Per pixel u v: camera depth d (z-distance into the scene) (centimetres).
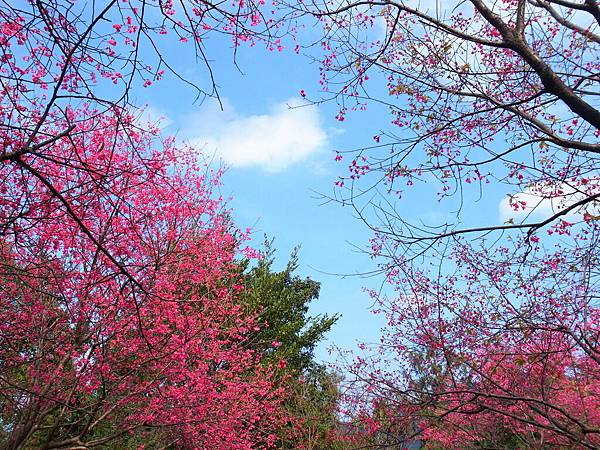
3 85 474
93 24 400
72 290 941
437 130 629
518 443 1073
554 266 717
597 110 538
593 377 816
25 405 963
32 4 442
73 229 841
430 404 632
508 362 770
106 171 502
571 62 644
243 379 1428
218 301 1211
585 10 582
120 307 987
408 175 665
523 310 727
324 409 1669
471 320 738
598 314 700
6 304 902
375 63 645
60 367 971
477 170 650
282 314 2239
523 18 586
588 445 528
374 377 1164
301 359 2233
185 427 1184
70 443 985
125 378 1059
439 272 713
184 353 1068
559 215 552
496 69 704
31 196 598
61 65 495
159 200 979
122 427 1109
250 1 464
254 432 1541
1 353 924
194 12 477
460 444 1093
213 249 1196
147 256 1028
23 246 625
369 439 1034
